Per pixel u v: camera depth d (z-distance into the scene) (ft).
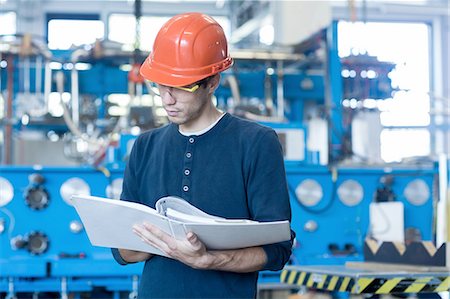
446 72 27.04
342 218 13.71
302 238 13.56
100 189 12.89
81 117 15.74
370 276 8.85
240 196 6.29
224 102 16.56
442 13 27.22
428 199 14.05
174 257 5.84
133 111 14.66
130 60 15.48
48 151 15.80
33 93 15.85
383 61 16.43
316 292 12.98
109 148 13.56
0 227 12.60
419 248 10.29
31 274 12.36
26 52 14.98
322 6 16.44
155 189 6.47
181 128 6.54
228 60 6.57
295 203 13.53
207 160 6.34
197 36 6.42
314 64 16.42
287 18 16.79
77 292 12.90
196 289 6.25
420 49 27.17
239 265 5.98
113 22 27.02
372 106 16.40
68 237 12.81
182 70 6.30
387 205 13.56
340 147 15.46
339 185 13.73
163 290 6.30
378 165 14.25
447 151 24.59
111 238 6.26
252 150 6.26
